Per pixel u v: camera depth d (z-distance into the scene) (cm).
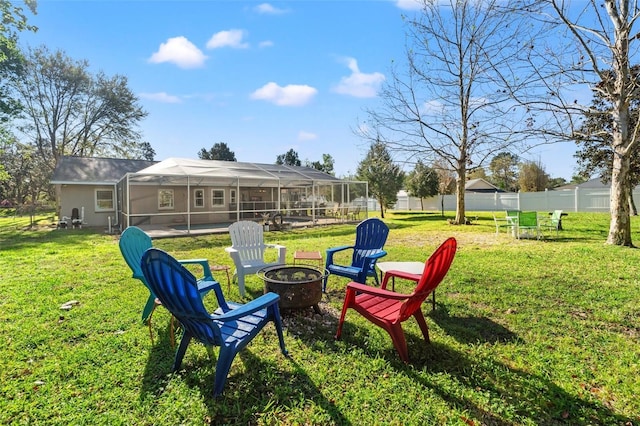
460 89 1407
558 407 209
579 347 287
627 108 751
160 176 1214
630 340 299
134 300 416
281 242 955
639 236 932
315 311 373
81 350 284
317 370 254
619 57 710
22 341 301
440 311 374
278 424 197
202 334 236
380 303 312
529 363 260
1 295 437
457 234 1116
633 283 463
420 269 386
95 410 208
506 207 2261
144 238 367
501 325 335
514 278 501
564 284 466
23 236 1177
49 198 3136
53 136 2464
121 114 2577
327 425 196
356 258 493
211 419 200
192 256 737
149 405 212
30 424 196
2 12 1084
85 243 986
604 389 226
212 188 1784
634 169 1455
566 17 715
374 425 195
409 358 271
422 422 196
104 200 1619
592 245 775
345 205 1775
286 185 1948
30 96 2317
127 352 282
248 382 238
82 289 464
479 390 227
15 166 2625
